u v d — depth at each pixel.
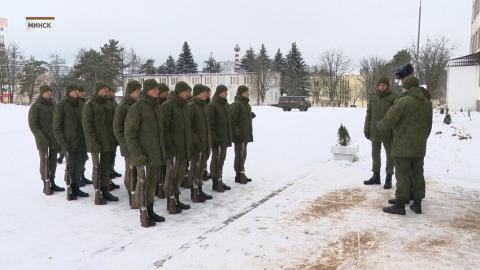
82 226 5.32
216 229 5.21
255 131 17.69
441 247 4.64
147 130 5.34
